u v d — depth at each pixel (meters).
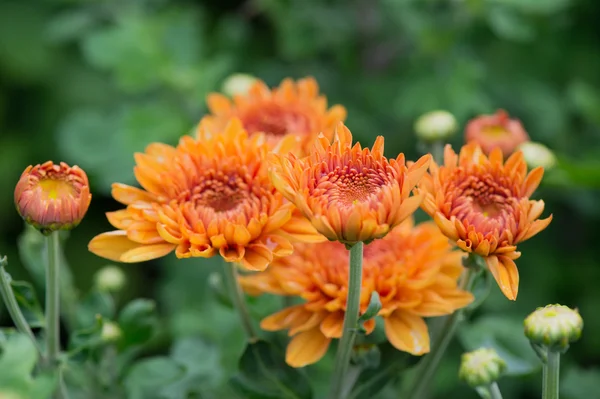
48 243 0.55
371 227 0.50
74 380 0.64
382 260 0.57
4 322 0.77
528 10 0.75
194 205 0.55
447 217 0.54
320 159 0.52
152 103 0.77
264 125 0.61
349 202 0.51
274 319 0.57
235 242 0.54
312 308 0.56
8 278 0.55
